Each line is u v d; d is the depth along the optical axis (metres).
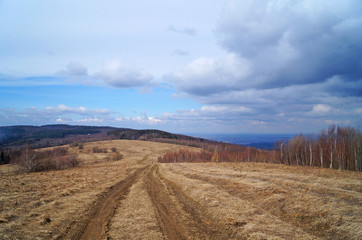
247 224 12.28
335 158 38.06
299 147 49.97
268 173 30.16
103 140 187.75
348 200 14.79
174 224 13.37
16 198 18.06
